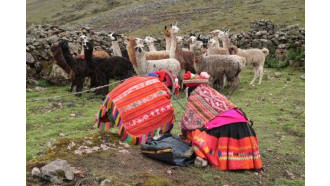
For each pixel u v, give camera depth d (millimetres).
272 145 5531
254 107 8086
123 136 4578
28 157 4762
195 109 4547
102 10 52344
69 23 44844
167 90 4965
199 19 33219
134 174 3750
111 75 8992
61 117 7262
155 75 5363
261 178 4273
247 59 10367
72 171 3635
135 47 9000
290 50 13125
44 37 11930
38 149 5211
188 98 4684
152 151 4359
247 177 4223
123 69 9000
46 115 7297
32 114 7469
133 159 4277
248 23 27344
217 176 4117
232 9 35156
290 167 4711
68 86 10742
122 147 4551
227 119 4363
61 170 3561
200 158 4277
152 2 48469
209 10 37375
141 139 4586
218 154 4305
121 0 55500
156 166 4215
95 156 4180
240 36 15141
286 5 32281
